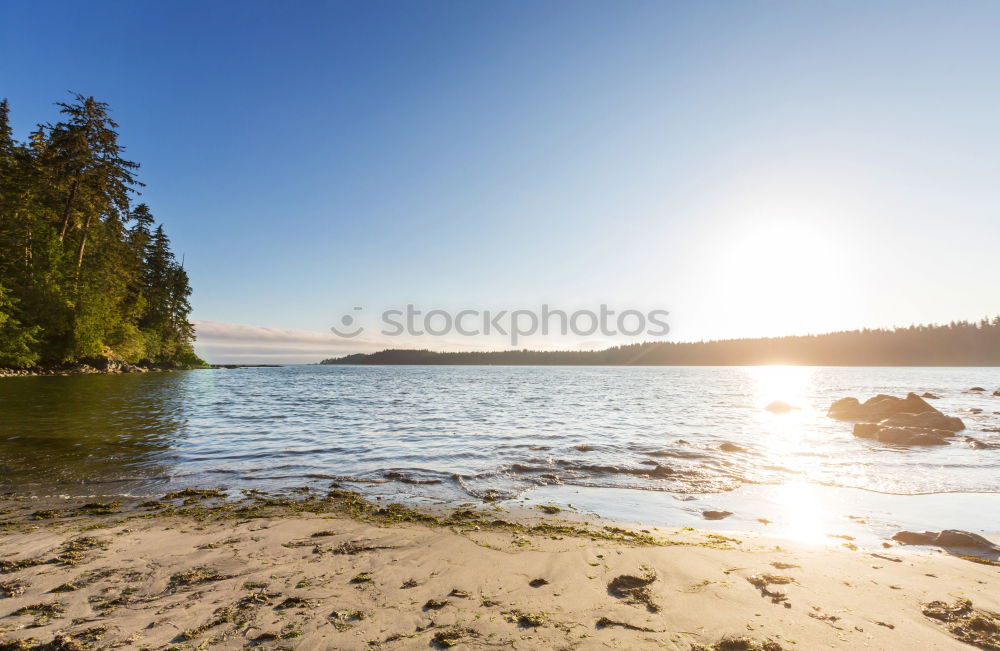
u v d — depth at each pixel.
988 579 4.22
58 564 4.36
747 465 9.88
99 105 34.81
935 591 3.93
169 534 5.32
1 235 32.81
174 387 30.81
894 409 17.94
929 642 3.06
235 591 3.80
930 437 12.54
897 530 5.99
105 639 3.01
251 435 13.11
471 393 33.06
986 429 15.18
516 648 2.94
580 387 42.25
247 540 5.14
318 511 6.44
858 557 4.84
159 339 55.91
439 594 3.79
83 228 39.72
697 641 3.05
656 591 3.88
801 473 9.16
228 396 26.47
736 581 4.12
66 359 37.59
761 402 26.69
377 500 7.14
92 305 38.81
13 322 31.77
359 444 12.04
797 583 4.08
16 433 11.93
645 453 11.14
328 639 3.03
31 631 3.10
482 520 6.16
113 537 5.18
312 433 13.77
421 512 6.52
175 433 12.88
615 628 3.22
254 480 8.29
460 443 12.35
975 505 7.14
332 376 69.81
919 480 8.66
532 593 3.83
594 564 4.51
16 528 5.50
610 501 7.29
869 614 3.48
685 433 14.56
